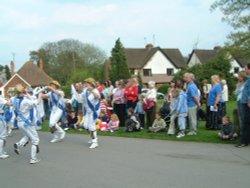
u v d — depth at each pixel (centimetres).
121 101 1356
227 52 3125
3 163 859
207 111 1188
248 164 745
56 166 802
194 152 873
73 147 1027
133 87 1334
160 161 799
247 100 889
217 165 744
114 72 4722
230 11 3080
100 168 762
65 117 1406
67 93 4078
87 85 1002
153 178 671
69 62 6544
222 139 989
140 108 1293
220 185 614
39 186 657
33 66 5534
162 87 4206
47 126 1548
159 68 5612
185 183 632
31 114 843
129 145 1007
